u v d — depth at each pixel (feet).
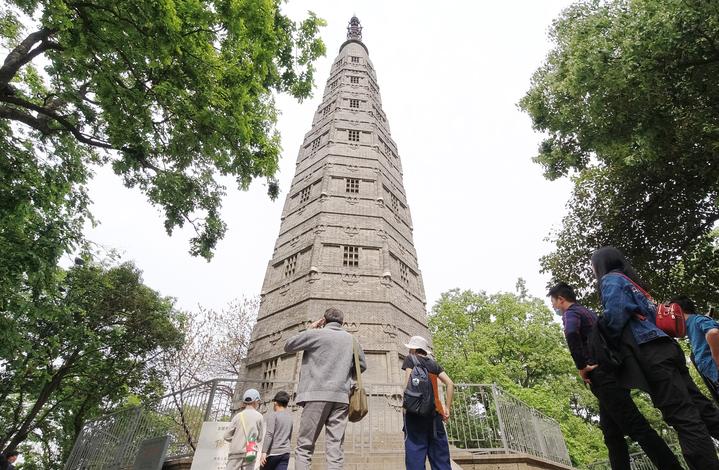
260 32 39.29
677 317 14.43
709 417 12.72
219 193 54.70
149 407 40.93
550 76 48.75
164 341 92.48
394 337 56.65
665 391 11.80
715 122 37.19
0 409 85.97
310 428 15.49
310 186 78.23
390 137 99.55
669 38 34.14
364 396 16.97
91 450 44.96
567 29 48.96
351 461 34.73
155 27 33.30
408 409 16.85
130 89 38.83
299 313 57.31
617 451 13.82
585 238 60.44
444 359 109.60
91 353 84.02
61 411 94.27
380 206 73.15
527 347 112.47
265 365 57.62
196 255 52.37
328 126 89.76
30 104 39.75
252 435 25.18
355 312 57.62
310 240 65.92
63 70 41.01
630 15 38.55
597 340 13.66
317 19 48.44
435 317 127.65
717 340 16.72
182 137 44.34
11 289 49.73
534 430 43.80
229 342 96.63
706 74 37.35
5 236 47.44
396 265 69.10
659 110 39.29
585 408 120.88
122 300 88.02
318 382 16.25
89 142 43.32
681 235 51.78
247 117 43.96
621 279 13.76
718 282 50.78
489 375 99.86
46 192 50.62
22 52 37.91
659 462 12.38
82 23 33.04
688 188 48.01
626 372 12.82
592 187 60.23
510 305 121.49
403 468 34.50
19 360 70.23
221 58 40.37
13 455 49.93
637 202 53.57
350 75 108.88
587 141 46.39
